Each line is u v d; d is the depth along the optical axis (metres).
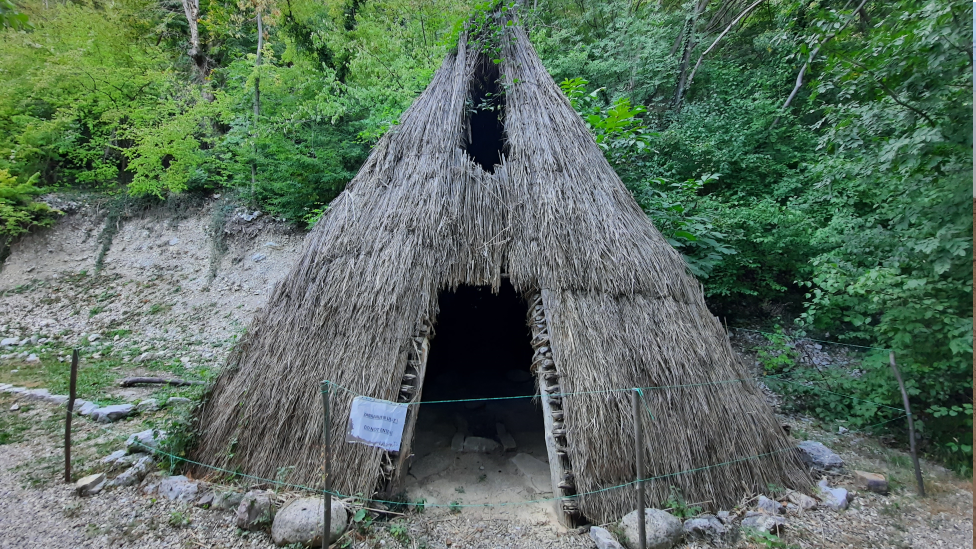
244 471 4.26
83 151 12.51
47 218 12.11
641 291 4.78
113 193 12.98
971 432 5.21
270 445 4.25
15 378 7.46
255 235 12.14
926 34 4.34
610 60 12.53
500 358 9.23
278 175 11.91
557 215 4.98
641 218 5.57
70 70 11.68
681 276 5.21
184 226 12.48
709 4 15.23
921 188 5.00
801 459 4.89
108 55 12.53
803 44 5.62
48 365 8.14
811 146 10.52
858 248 5.83
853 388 6.20
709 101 12.48
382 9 12.80
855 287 5.47
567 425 4.08
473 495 4.61
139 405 6.28
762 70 13.00
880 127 5.06
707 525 3.73
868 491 4.56
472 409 6.99
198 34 14.62
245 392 4.57
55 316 10.30
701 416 4.37
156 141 11.59
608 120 7.70
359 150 11.75
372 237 4.93
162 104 12.31
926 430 5.55
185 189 12.74
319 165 11.40
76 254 11.88
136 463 4.63
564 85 8.47
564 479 4.04
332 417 4.18
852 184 5.88
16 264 11.49
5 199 11.51
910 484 4.76
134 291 11.05
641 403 4.19
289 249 11.95
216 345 9.32
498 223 5.02
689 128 11.34
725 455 4.32
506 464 5.36
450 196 5.10
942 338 5.17
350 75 12.99
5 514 3.87
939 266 4.75
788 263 8.73
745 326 9.15
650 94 13.32
